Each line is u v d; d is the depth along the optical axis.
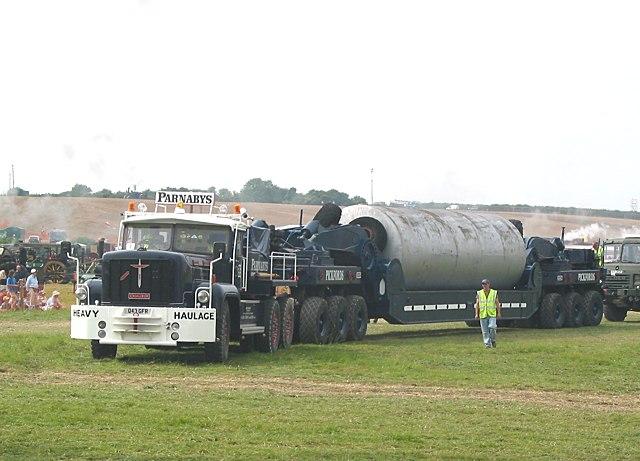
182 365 27.78
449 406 22.02
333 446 17.56
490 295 35.41
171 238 30.28
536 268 48.84
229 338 29.44
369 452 17.12
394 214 41.72
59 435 17.77
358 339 38.66
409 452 17.23
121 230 30.48
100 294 28.78
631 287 55.56
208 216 30.47
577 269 52.59
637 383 26.64
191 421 19.17
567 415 21.34
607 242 57.03
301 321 35.41
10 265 77.88
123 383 24.34
